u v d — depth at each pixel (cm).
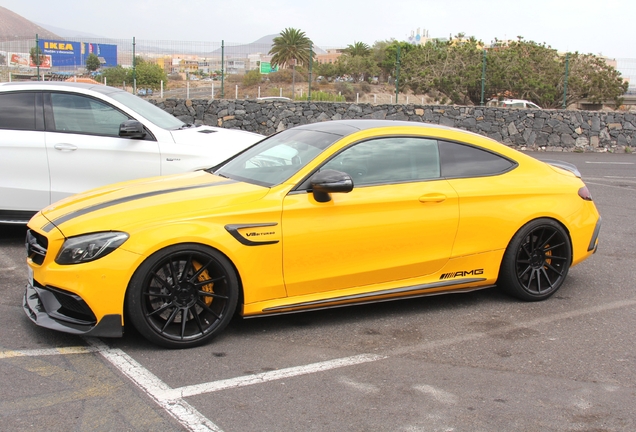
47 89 670
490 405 336
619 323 469
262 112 1861
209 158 688
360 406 331
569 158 1783
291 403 333
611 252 688
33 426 302
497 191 486
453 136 494
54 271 385
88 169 661
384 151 466
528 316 481
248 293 416
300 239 423
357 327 451
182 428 304
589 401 343
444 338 433
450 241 471
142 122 682
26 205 655
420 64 3039
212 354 396
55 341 410
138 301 385
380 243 447
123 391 342
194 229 395
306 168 437
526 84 2897
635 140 2053
